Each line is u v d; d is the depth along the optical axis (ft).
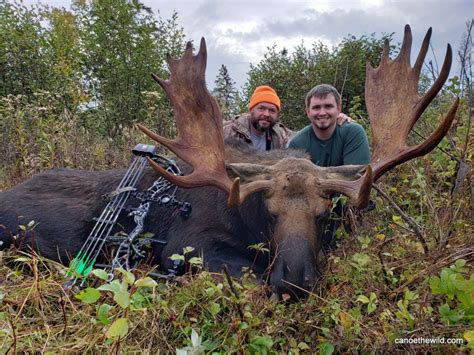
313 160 6.50
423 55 4.52
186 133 4.65
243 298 3.50
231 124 7.97
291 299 3.85
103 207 5.52
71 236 5.48
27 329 3.45
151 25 15.12
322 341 3.33
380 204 5.35
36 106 11.02
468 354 3.04
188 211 5.22
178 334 3.44
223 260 4.97
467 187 5.09
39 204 5.72
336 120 6.43
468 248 3.94
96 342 3.27
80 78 14.33
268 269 4.39
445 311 3.21
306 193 4.33
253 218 4.89
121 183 5.27
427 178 5.55
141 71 14.17
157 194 5.21
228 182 4.57
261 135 8.02
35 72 13.73
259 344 3.14
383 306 3.59
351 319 3.38
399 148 4.41
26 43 13.91
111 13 14.49
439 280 3.21
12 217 5.63
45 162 8.30
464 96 5.89
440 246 4.18
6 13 14.88
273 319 3.57
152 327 3.37
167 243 5.31
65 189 5.91
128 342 3.31
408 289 3.72
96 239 4.78
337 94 6.45
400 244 4.49
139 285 2.88
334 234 5.11
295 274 3.85
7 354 3.05
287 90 14.75
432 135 4.11
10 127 9.20
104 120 12.97
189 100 4.68
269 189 4.38
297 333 3.49
